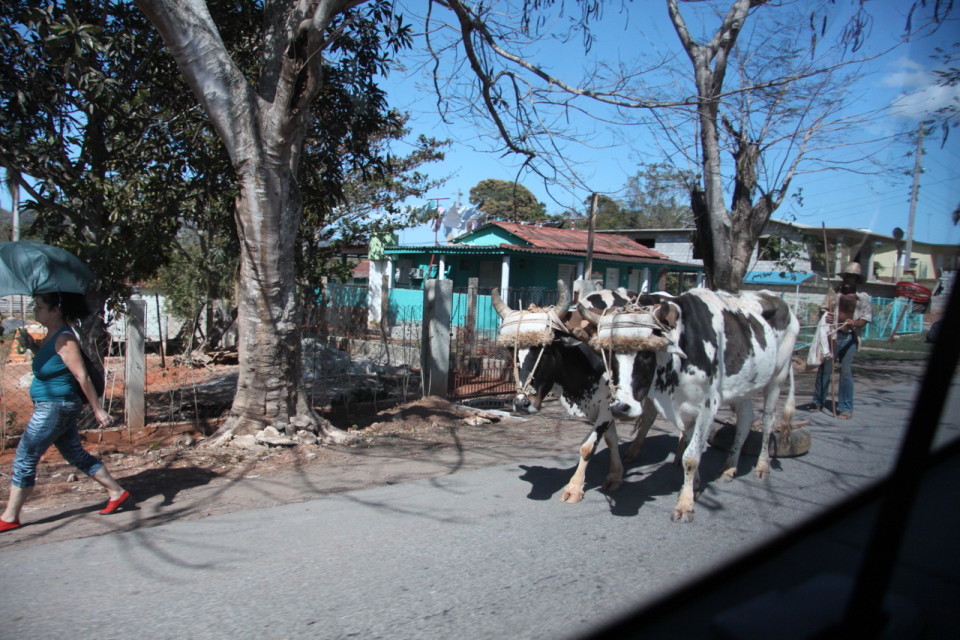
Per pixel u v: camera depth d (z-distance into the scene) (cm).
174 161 859
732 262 1076
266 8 782
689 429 577
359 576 434
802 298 2267
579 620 381
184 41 680
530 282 2278
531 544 491
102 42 794
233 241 1064
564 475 683
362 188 1869
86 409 830
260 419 771
